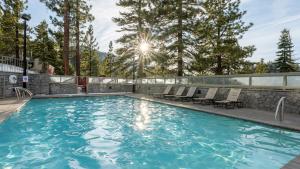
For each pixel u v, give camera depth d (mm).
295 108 8844
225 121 8781
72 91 20234
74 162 4809
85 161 4879
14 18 26266
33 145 5953
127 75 33062
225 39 20656
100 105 14273
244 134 7012
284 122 7281
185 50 22875
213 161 4887
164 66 25000
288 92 9125
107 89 22859
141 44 29734
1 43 27000
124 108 13023
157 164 4754
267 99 10078
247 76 11156
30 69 22406
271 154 5219
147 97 18000
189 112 10992
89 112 11602
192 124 8562
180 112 11203
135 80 24297
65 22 22797
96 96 19031
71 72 45562
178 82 17000
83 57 46969
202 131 7484
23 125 8344
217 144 6086
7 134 7082
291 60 47281
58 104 14102
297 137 6309
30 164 4641
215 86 13328
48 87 18266
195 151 5559
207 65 22469
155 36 25250
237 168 4469
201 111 10445
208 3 21203
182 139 6609
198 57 22266
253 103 10820
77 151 5531
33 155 5191
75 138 6680
